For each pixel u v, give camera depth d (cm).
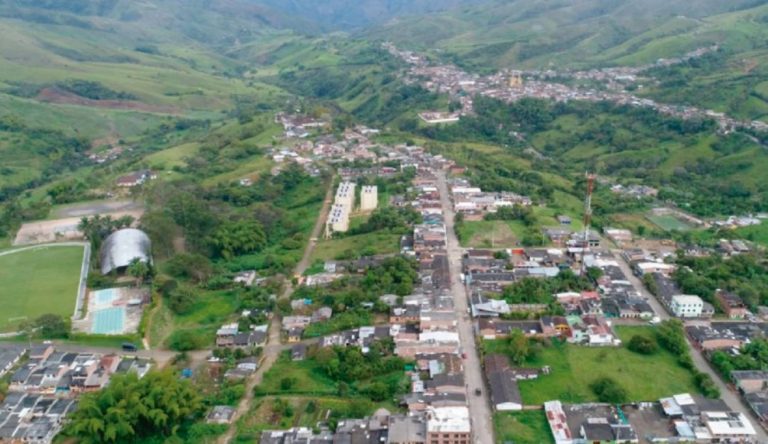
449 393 19588
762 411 18725
